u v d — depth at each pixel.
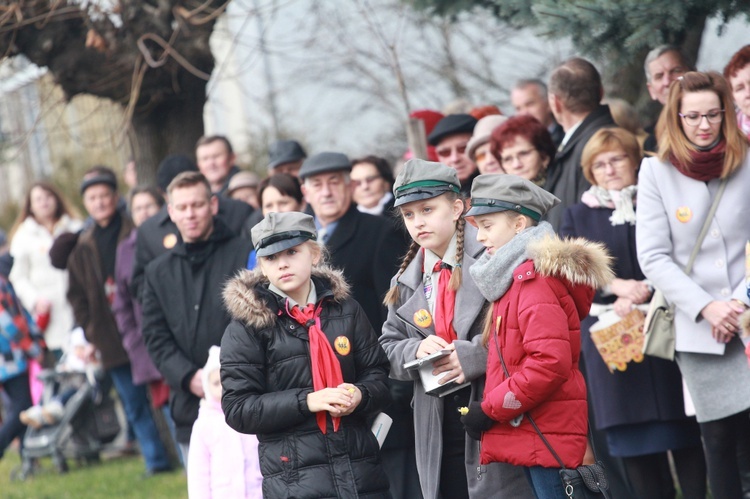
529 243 12.56
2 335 28.17
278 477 13.27
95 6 24.70
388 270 17.41
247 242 18.86
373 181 21.00
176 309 18.64
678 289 14.98
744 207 15.10
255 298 13.47
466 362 13.29
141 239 21.25
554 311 12.34
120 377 26.14
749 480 16.91
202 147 25.22
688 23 17.50
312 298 13.78
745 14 16.81
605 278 12.62
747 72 15.93
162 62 23.73
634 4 16.50
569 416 12.55
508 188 12.93
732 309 14.62
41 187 30.38
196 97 27.02
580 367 17.98
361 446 13.43
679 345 15.24
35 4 24.33
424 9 21.11
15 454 34.12
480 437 12.94
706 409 15.08
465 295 13.70
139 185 25.31
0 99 34.12
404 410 16.81
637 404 16.22
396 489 16.73
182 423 18.70
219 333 18.44
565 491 12.45
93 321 26.22
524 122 17.70
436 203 13.79
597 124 17.59
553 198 13.27
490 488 13.39
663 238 15.32
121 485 25.31
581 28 17.03
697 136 14.96
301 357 13.45
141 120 27.02
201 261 18.66
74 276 26.48
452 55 37.50
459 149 19.91
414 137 21.88
